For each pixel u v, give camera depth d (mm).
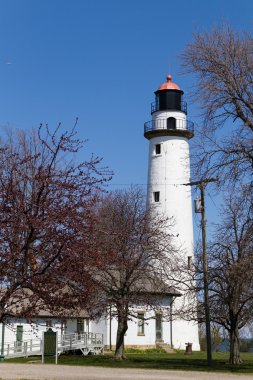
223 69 28047
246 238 29422
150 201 53281
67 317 13695
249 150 27578
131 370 27891
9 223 12141
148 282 40938
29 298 12438
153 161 53812
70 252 12125
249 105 27922
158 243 36688
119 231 32656
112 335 48688
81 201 12562
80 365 32094
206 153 28172
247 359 40281
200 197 32875
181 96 54312
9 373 25047
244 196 27781
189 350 46656
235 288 31578
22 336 43094
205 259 32281
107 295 35188
